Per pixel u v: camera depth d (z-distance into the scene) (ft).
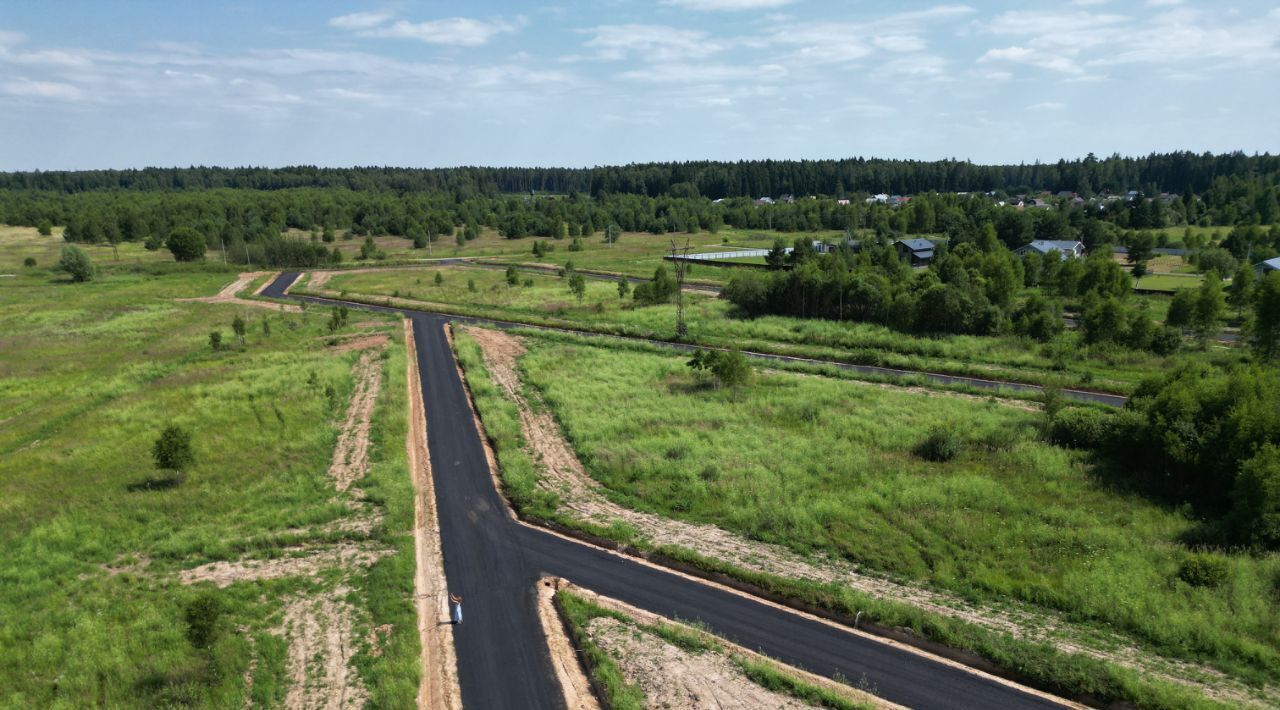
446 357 249.14
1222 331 267.80
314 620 97.19
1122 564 103.96
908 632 92.53
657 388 203.10
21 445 167.63
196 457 155.33
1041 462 140.26
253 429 172.45
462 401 199.82
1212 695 78.02
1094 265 319.27
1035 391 192.34
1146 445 135.13
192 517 128.16
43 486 141.49
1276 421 118.93
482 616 99.96
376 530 122.72
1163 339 225.76
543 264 534.37
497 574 110.93
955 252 406.21
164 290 408.67
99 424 178.19
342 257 582.35
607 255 589.73
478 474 150.10
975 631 89.97
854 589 101.60
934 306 263.70
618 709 79.46
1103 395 189.88
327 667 86.94
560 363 233.96
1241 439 120.16
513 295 378.94
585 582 108.27
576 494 137.69
